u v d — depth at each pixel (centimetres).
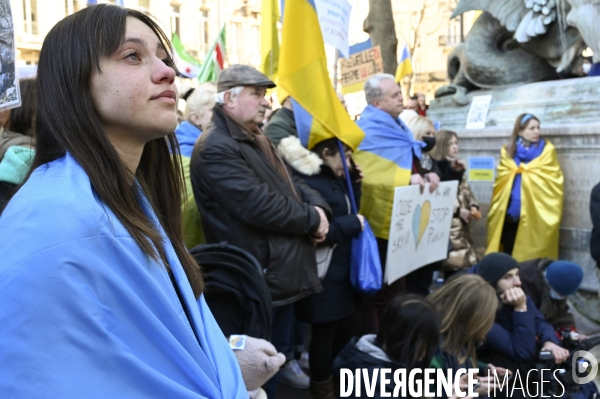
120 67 111
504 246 577
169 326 104
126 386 94
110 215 102
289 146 366
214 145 305
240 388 123
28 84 271
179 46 936
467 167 634
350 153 397
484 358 306
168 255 119
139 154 121
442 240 473
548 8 620
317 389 360
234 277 260
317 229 312
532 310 318
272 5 517
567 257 556
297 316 361
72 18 112
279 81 371
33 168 113
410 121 520
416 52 2867
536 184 543
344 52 461
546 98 605
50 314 88
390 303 256
